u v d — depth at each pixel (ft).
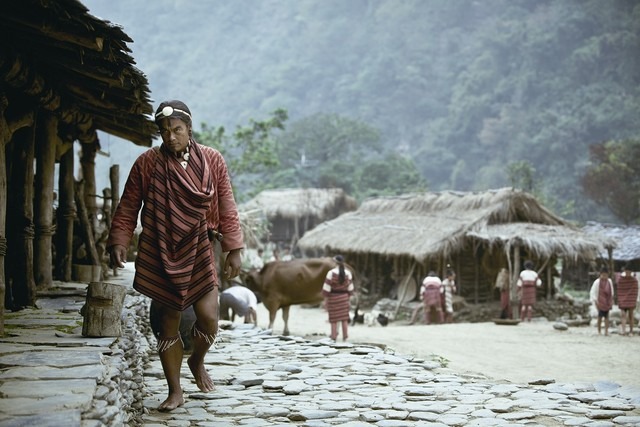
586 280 110.32
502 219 79.46
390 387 23.27
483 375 29.19
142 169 15.89
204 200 15.62
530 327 60.54
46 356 14.39
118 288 17.16
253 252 78.23
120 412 12.80
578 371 36.47
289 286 48.39
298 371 25.49
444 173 320.70
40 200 28.04
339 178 225.15
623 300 55.52
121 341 16.76
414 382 24.41
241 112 396.78
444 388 23.18
